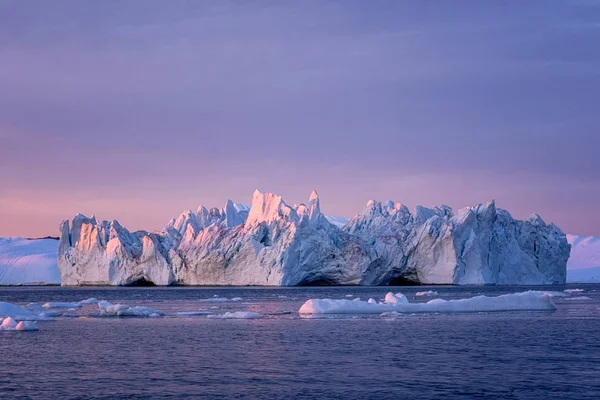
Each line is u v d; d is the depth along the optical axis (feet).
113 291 576.20
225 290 561.43
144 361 156.04
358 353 166.50
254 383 130.11
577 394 120.67
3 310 257.14
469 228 579.07
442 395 120.16
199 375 138.41
